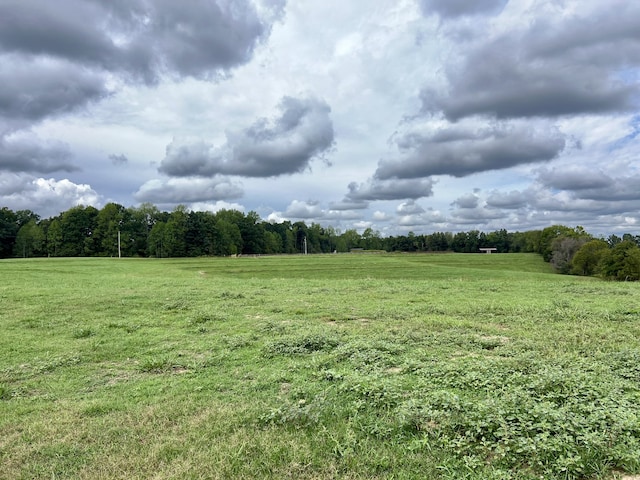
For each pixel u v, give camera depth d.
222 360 8.12
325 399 5.79
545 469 3.92
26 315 12.70
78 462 4.41
